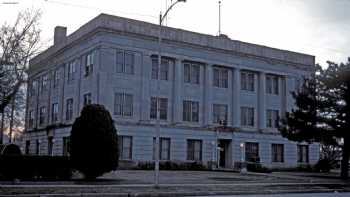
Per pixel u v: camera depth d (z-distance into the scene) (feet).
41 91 207.10
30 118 217.77
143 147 157.69
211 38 179.32
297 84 203.41
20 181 86.22
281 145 196.75
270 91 198.39
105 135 91.20
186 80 173.37
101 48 153.58
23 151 220.02
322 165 192.13
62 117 180.45
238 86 185.57
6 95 109.91
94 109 91.86
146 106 160.66
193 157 169.78
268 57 195.00
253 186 94.63
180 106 169.27
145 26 162.71
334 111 134.41
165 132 163.22
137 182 92.32
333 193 88.07
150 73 163.22
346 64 134.21
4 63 109.50
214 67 181.47
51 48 195.62
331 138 133.49
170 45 168.04
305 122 136.98
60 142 174.91
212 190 83.35
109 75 153.79
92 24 160.86
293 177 131.44
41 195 65.10
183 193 77.25
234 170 161.89
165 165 158.30
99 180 93.25
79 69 169.17
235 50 185.16
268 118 195.21
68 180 90.94
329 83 134.10
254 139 187.32
